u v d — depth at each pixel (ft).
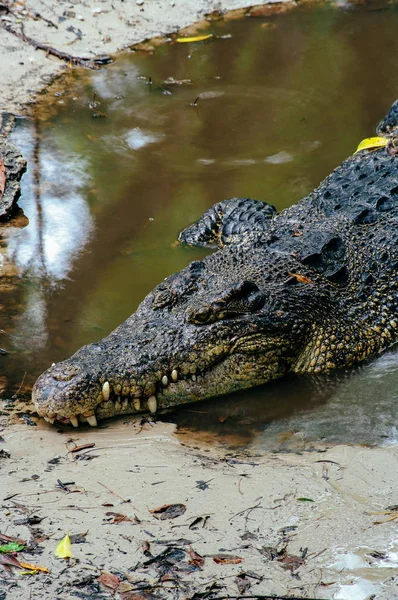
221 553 20.76
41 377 30.07
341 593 19.40
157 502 23.36
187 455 27.30
